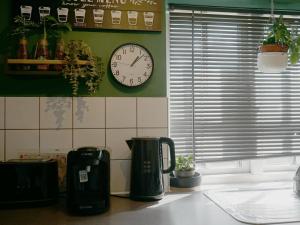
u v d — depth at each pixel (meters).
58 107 1.60
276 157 1.97
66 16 1.60
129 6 1.65
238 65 1.95
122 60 1.65
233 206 1.41
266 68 1.63
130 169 1.59
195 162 1.88
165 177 1.68
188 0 1.84
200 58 1.91
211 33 1.92
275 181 2.00
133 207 1.40
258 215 1.28
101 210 1.30
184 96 1.89
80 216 1.28
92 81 1.60
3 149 1.56
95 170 1.34
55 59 1.53
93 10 1.62
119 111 1.65
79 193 1.30
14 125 1.56
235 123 1.92
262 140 1.95
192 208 1.38
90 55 1.55
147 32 1.69
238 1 1.88
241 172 2.01
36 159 1.50
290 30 1.98
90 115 1.62
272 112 1.97
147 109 1.67
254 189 1.75
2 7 1.56
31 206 1.40
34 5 1.57
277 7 1.93
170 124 1.88
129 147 1.60
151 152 1.48
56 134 1.59
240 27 1.95
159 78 1.70
